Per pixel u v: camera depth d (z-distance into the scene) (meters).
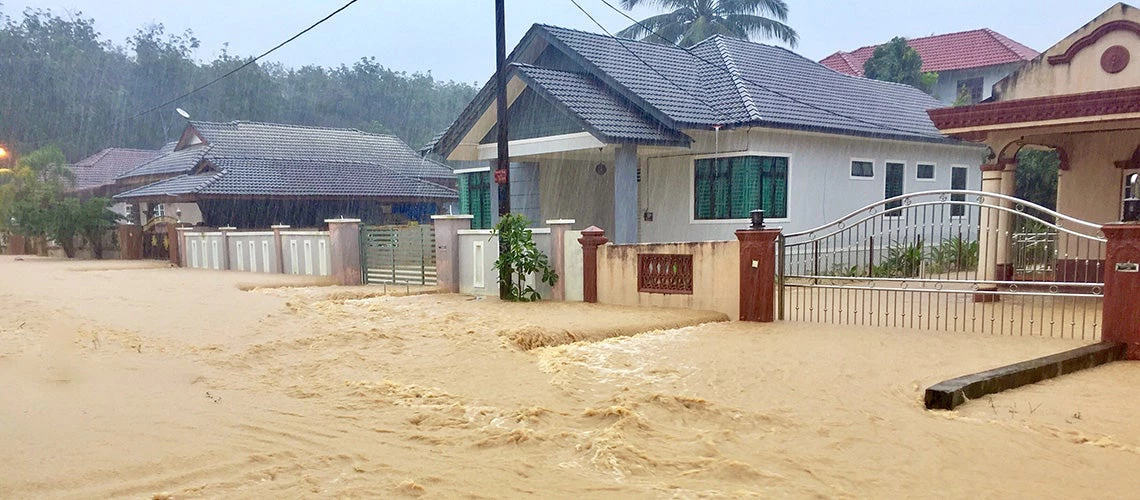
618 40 19.41
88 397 6.05
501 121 12.77
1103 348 7.58
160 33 55.78
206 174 27.47
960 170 21.45
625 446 4.79
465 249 13.98
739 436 5.12
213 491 4.07
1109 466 4.47
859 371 7.02
